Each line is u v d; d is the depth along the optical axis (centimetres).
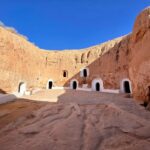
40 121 650
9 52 1994
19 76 2144
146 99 959
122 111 752
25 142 450
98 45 3178
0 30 1925
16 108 1033
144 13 1067
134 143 403
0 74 1788
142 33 1067
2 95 1347
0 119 755
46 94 1994
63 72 3147
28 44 2605
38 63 2786
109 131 520
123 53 2484
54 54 3216
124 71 2398
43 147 411
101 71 2755
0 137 513
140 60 1044
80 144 431
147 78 935
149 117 668
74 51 3362
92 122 628
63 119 669
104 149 391
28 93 2217
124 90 2350
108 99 1486
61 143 435
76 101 1404
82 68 3036
